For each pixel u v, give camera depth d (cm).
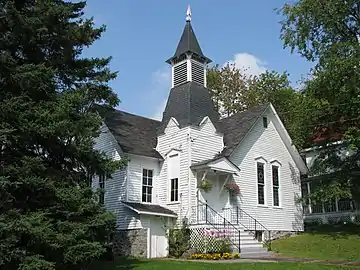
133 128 2444
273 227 2497
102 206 1394
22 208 1259
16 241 1095
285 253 1956
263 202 2494
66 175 1394
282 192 2644
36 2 1398
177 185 2186
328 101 2391
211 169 2119
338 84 2242
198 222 2017
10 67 1266
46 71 1323
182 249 1967
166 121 2372
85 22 1686
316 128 2608
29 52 1455
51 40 1500
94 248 1266
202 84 2445
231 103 4281
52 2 1500
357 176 2539
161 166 2305
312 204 2802
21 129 1215
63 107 1288
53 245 1166
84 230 1249
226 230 1995
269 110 2681
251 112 2630
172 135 2292
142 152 2230
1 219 1088
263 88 4328
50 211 1273
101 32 1767
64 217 1298
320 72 2350
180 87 2409
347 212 2931
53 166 1422
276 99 4147
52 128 1237
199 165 2106
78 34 1600
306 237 2408
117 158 2181
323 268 1379
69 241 1206
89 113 1459
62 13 1452
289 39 2520
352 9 2388
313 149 2836
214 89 4344
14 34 1333
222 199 2261
